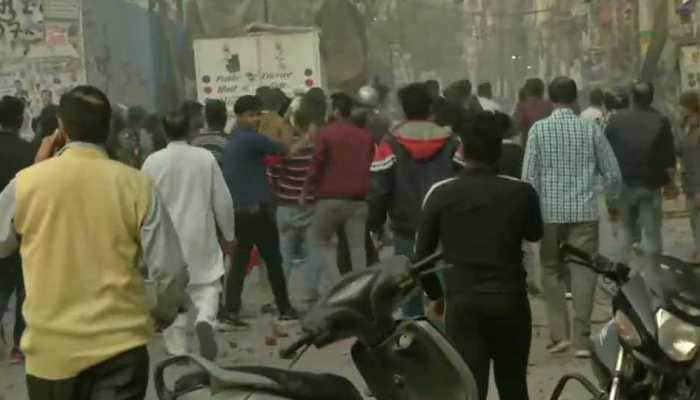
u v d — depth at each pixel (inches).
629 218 585.0
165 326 239.9
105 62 875.4
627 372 234.8
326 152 504.4
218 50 936.3
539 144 417.1
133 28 968.3
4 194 236.8
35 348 231.6
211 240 410.3
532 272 558.6
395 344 217.6
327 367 422.6
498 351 285.4
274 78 936.3
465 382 218.5
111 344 230.1
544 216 418.9
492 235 280.2
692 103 577.0
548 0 2709.2
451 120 454.0
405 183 409.4
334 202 505.4
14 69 757.9
